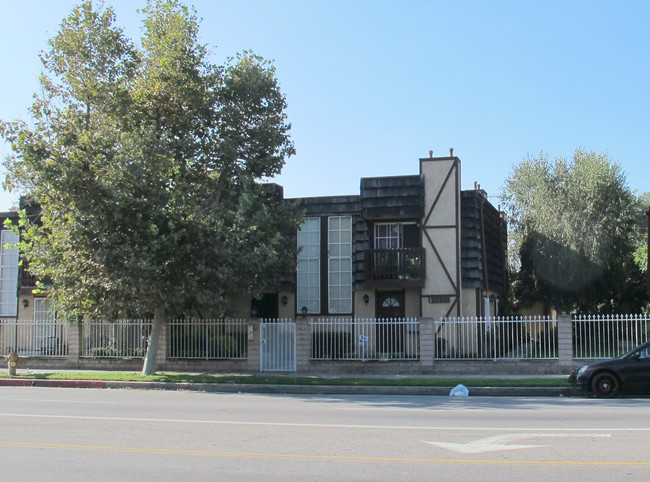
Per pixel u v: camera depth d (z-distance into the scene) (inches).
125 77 806.5
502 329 813.9
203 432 404.8
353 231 1052.5
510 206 1320.1
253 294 861.2
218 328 885.2
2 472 297.6
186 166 821.2
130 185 726.5
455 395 663.8
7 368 947.3
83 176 710.5
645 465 304.8
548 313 1258.0
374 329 849.5
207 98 826.8
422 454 332.2
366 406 555.5
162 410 522.6
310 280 1062.4
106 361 917.2
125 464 312.8
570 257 1122.7
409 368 810.2
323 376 791.1
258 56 882.1
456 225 993.5
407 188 1004.6
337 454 333.4
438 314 981.2
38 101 768.3
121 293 787.4
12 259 1191.6
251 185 860.6
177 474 292.4
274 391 718.5
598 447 347.9
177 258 759.1
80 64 792.3
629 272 1210.6
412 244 1025.5
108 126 811.4
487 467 302.5
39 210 1162.6
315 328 994.1
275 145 880.3
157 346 837.2
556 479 279.7
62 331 955.3
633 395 639.8
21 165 780.0
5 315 1184.2
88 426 430.3
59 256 791.7
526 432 396.8
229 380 759.7
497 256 1194.0
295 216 896.9
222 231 779.4
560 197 1172.5
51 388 762.8
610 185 1159.0
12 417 475.8
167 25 815.7
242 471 297.1
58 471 299.1
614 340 775.7
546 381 695.1
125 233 754.8
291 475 289.3
